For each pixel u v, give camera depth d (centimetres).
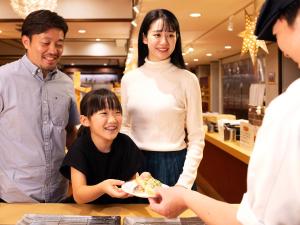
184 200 104
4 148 172
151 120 190
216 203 95
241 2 455
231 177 422
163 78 194
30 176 174
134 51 791
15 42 956
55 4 273
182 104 193
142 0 413
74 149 164
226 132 397
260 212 77
